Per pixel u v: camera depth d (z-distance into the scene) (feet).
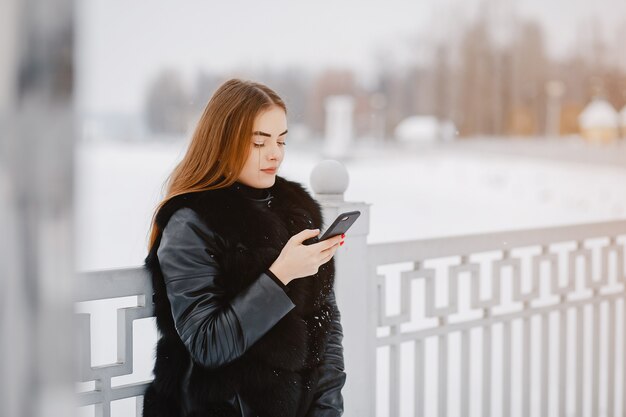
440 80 168.04
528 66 154.51
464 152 100.53
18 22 2.40
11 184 2.45
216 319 5.44
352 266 7.79
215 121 6.08
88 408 10.46
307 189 6.72
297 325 5.74
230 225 5.68
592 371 10.90
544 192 49.24
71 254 2.52
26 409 2.49
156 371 5.91
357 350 7.91
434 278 8.70
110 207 33.32
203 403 5.63
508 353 9.67
